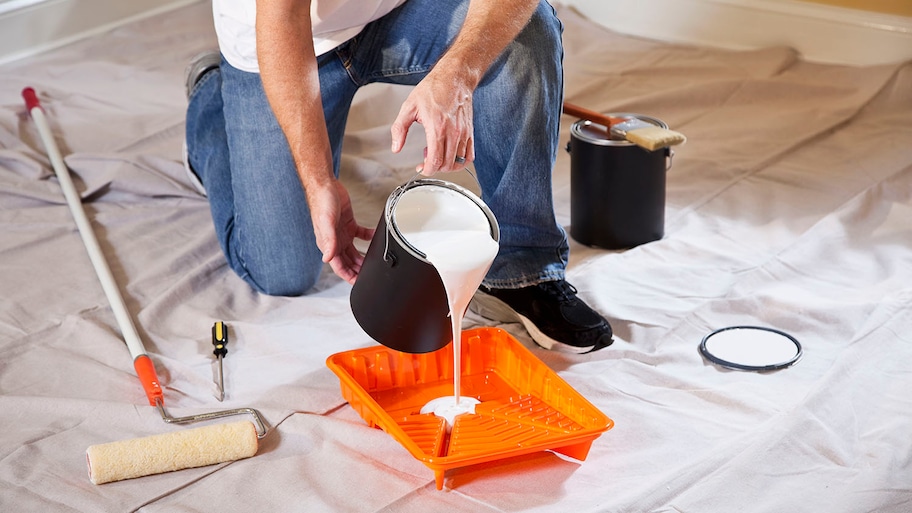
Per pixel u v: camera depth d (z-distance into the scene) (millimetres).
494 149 1679
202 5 3658
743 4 3250
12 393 1558
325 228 1458
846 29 3092
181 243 2088
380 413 1357
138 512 1277
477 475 1335
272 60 1482
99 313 1804
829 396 1455
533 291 1688
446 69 1366
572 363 1637
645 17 3477
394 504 1281
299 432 1422
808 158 2469
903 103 2809
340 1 1631
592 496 1291
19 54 3174
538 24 1611
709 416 1468
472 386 1555
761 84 2891
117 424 1456
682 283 1879
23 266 1969
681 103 2852
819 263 1944
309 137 1491
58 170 2262
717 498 1269
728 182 2348
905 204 2168
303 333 1729
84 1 3303
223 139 2021
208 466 1367
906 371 1540
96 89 2896
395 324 1365
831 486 1293
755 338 1670
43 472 1354
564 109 2055
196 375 1581
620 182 1966
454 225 1367
